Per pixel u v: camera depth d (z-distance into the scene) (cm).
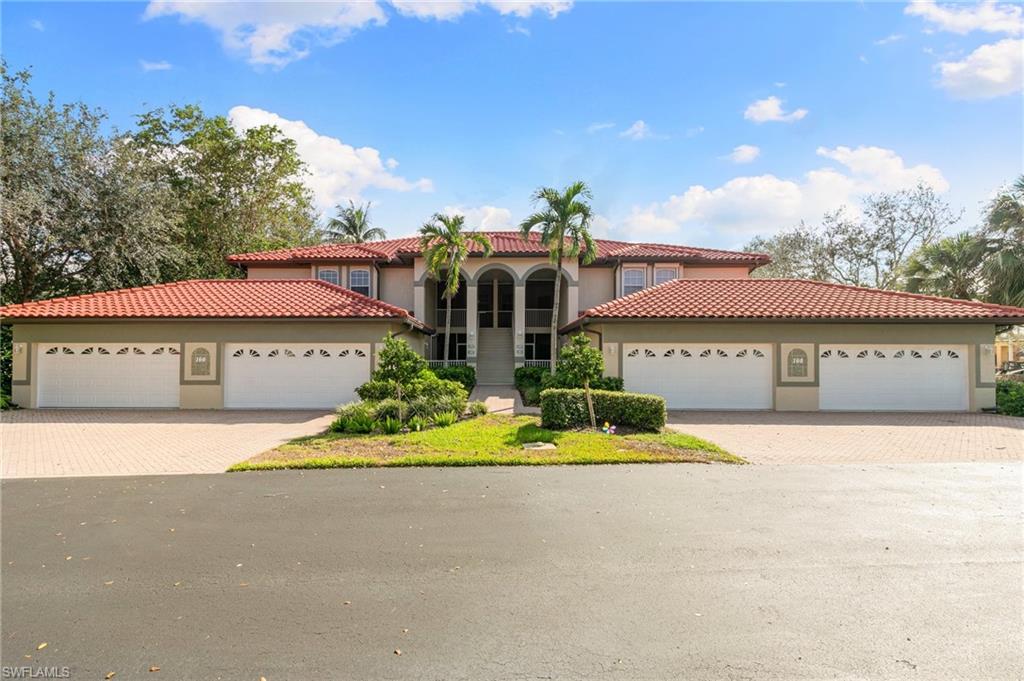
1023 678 337
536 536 596
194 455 1074
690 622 407
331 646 374
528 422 1406
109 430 1395
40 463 1003
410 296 2716
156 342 1822
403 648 371
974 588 466
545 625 403
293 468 944
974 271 2195
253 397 1830
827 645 375
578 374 1316
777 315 1755
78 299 1906
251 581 481
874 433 1348
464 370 2338
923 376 1783
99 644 376
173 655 362
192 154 3250
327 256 2561
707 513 680
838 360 1795
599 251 2720
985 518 660
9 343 1995
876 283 3419
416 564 518
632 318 1788
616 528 622
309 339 1834
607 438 1173
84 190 2248
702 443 1127
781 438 1275
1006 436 1301
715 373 1819
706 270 2644
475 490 795
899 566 514
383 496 763
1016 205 2041
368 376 1830
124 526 633
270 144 3325
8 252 2297
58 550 555
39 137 2139
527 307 3134
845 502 729
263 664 352
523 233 2156
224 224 3350
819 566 513
